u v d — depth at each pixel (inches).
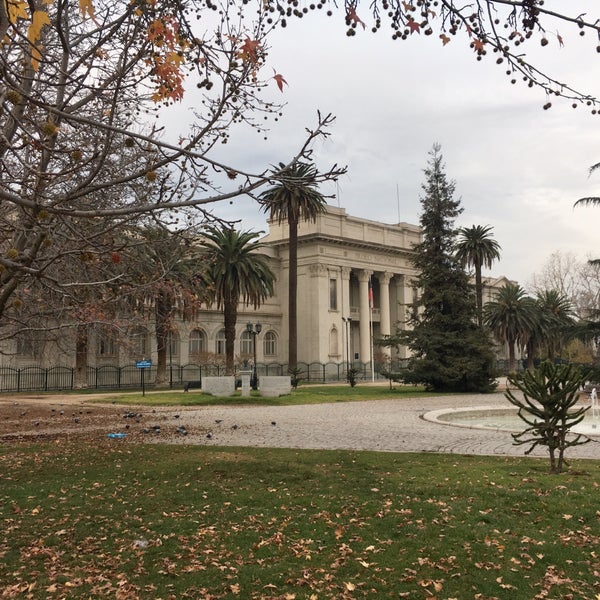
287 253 2600.9
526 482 332.5
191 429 674.8
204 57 246.4
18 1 174.7
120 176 316.5
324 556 231.6
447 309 1542.8
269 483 352.2
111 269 352.5
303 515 283.9
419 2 189.9
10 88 183.8
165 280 370.0
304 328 2500.0
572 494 301.1
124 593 201.3
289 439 576.7
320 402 1155.3
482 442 534.3
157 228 365.7
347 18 185.9
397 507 291.1
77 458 458.9
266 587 203.3
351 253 2600.9
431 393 1453.0
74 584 210.4
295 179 209.2
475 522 265.6
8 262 188.7
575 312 2679.6
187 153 197.5
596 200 1015.0
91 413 920.9
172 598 197.3
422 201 1558.8
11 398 1359.5
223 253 1663.4
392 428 668.7
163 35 234.8
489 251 2039.9
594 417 805.9
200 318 2325.3
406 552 232.5
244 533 260.5
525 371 378.0
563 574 210.5
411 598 193.6
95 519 287.6
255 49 250.5
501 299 2415.1
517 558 225.1
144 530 269.9
